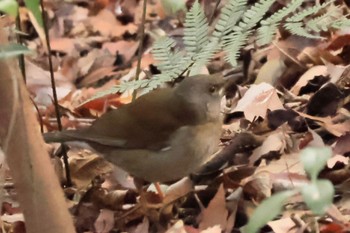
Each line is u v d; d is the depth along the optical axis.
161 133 8.55
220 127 8.83
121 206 9.26
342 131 9.51
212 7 13.48
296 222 7.83
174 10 6.64
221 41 9.56
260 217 4.67
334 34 11.38
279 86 11.18
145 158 8.68
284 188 8.49
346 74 10.57
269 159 9.19
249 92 10.54
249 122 10.36
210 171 9.27
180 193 8.95
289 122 9.91
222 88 8.74
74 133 8.91
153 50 9.80
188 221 8.69
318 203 4.41
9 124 5.89
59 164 10.16
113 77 14.27
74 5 17.12
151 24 15.31
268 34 9.30
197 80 8.63
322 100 10.07
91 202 9.31
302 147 9.31
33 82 13.56
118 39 15.83
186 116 8.55
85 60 14.81
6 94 5.84
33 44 15.86
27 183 5.98
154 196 9.02
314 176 4.50
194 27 9.75
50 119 12.24
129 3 16.27
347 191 8.43
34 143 5.95
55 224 6.05
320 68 10.82
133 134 8.66
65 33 16.41
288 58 11.29
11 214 9.35
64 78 13.94
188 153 8.57
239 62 11.94
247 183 8.62
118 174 9.64
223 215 8.34
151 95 8.81
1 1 5.04
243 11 10.02
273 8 12.44
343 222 7.80
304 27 10.66
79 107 12.30
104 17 16.39
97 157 10.09
